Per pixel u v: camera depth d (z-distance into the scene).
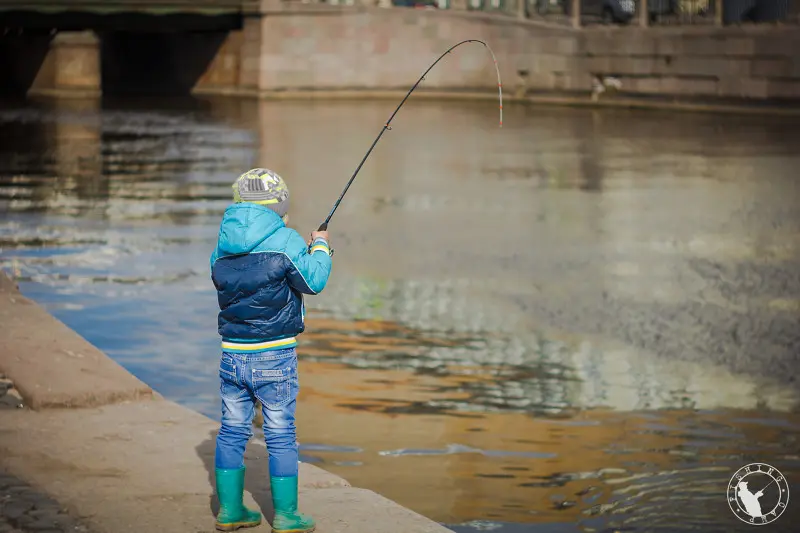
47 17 63.31
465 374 13.45
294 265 5.42
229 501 5.74
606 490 9.37
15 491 6.30
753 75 56.38
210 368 13.12
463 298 17.91
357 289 18.52
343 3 71.12
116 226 24.42
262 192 5.52
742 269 20.52
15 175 34.25
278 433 5.61
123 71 79.75
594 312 17.08
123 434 7.36
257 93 70.75
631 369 13.85
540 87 66.44
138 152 41.44
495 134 49.12
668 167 36.75
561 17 66.12
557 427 11.22
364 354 14.31
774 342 15.30
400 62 70.69
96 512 6.01
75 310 16.09
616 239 23.78
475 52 69.19
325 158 40.25
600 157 40.00
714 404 12.24
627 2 65.50
